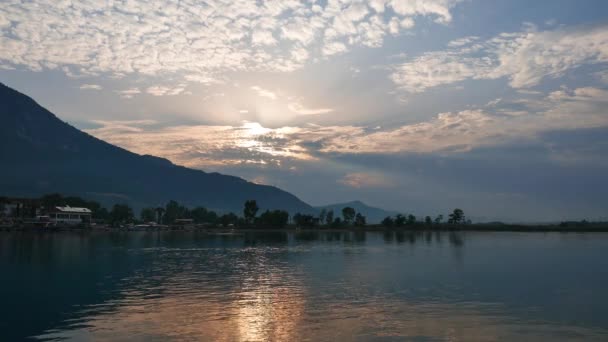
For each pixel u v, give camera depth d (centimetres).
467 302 4550
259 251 11619
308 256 10031
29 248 11431
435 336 3319
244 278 6259
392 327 3544
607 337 3341
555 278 6397
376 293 5041
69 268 7306
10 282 5794
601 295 4988
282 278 6262
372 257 9825
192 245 14162
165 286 5500
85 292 5059
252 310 4112
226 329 3456
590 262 8831
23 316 3872
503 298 4772
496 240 18800
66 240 15775
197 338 3222
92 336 3281
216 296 4838
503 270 7319
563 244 15688
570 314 4038
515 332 3450
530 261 8994
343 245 14562
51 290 5184
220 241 17012
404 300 4628
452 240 18700
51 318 3800
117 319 3769
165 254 10406
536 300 4681
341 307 4269
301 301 4550
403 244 15300
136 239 18062
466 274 6775
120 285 5584
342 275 6612
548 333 3434
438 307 4291
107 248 12106
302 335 3303
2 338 3234
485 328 3550
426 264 8269
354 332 3397
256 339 3203
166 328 3478
